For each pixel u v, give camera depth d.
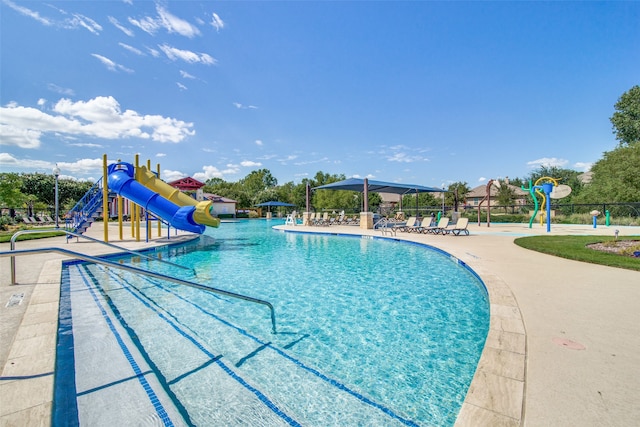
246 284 6.55
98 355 3.34
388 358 3.38
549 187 15.95
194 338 3.84
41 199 36.09
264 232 19.94
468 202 46.03
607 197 26.70
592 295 4.34
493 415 1.80
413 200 40.94
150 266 8.42
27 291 4.74
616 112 34.25
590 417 1.80
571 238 11.41
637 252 7.23
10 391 2.13
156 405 2.44
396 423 2.34
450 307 4.99
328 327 4.22
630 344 2.80
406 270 7.76
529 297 4.25
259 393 2.71
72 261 7.86
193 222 11.67
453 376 3.02
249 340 3.80
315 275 7.32
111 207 28.52
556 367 2.39
